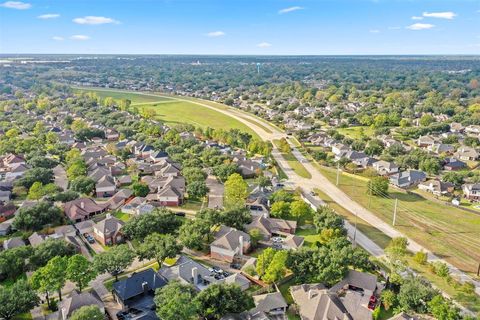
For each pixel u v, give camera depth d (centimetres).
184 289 7962
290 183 17312
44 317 7956
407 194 16250
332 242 10512
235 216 11975
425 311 8288
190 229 10956
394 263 9762
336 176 18388
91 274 8631
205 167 18775
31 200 13912
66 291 9044
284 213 13200
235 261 10444
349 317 7844
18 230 11888
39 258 9500
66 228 11806
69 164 17700
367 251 11275
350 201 15338
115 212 13638
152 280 8756
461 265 10719
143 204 13612
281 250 9988
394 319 7831
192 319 7388
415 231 12769
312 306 8125
